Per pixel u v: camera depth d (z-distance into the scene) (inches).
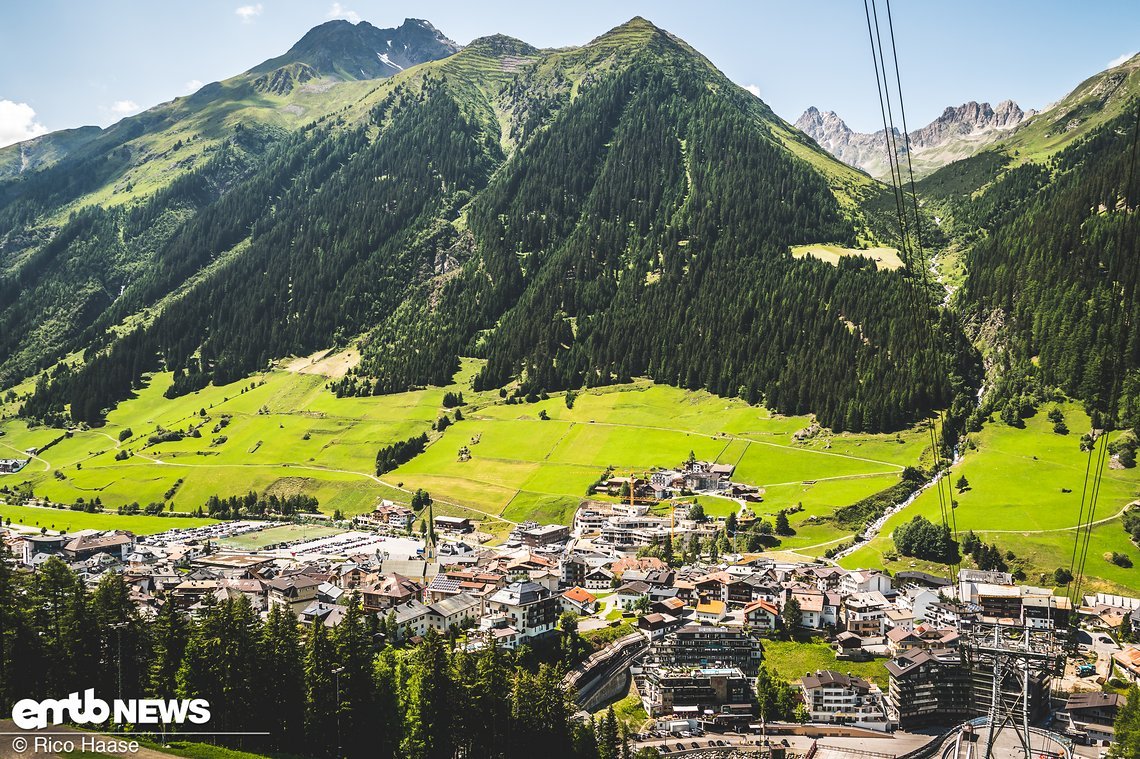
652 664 7534.5
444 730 5226.4
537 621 7701.8
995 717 4660.4
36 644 5108.3
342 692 5064.0
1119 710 6382.9
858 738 6545.3
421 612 7810.0
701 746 6264.8
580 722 5792.3
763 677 6958.7
